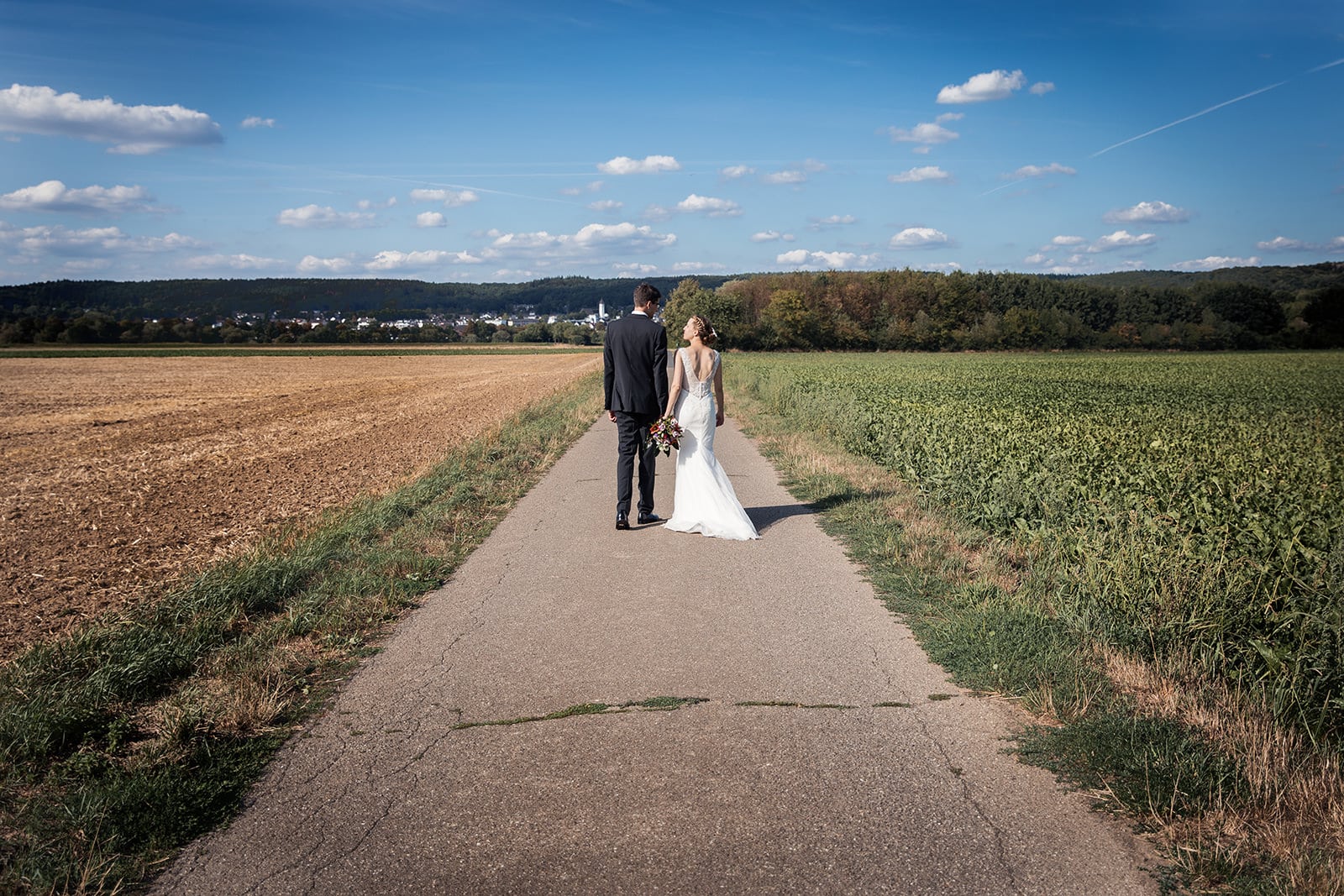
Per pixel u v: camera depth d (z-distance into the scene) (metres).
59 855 2.59
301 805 2.91
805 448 12.54
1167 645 4.23
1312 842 2.55
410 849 2.64
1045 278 123.00
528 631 4.75
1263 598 4.20
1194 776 2.88
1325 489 7.64
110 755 3.31
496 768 3.15
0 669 4.35
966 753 3.20
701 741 3.33
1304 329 102.31
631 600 5.33
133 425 24.62
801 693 3.81
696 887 2.41
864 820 2.75
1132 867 2.48
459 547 6.82
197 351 96.06
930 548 6.46
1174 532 5.25
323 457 15.61
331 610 5.08
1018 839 2.63
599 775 3.07
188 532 8.86
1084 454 8.78
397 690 3.94
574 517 8.04
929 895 2.36
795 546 6.74
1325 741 3.18
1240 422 19.25
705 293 100.81
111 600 6.11
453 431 19.61
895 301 114.69
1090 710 3.51
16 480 13.92
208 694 3.84
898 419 12.16
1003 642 4.28
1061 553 5.81
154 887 2.47
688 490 7.26
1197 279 168.00
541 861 2.55
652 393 7.39
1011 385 34.19
